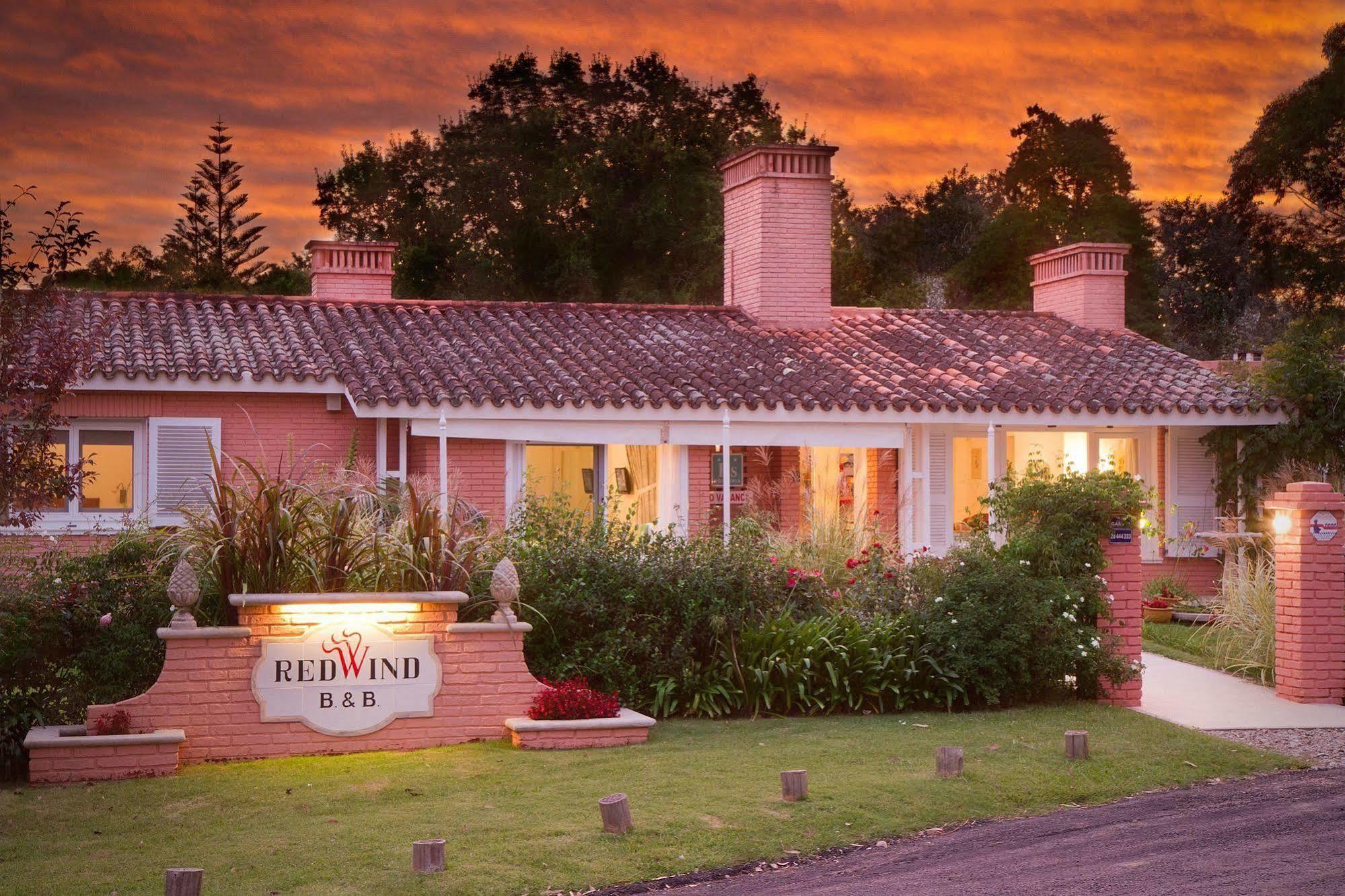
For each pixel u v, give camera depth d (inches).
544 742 453.7
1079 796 401.1
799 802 378.9
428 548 480.7
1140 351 968.9
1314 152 1692.9
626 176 1779.0
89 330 753.0
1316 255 1724.9
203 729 442.6
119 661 448.1
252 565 462.6
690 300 1642.5
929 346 935.0
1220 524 920.3
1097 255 1034.1
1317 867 325.1
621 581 529.0
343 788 396.8
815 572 589.0
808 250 955.3
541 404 734.5
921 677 533.6
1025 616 528.4
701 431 773.9
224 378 717.3
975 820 377.4
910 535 836.6
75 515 702.5
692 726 494.6
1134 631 558.9
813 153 954.7
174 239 2202.3
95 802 384.8
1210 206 1886.1
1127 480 564.4
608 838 345.1
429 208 1749.5
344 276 981.8
